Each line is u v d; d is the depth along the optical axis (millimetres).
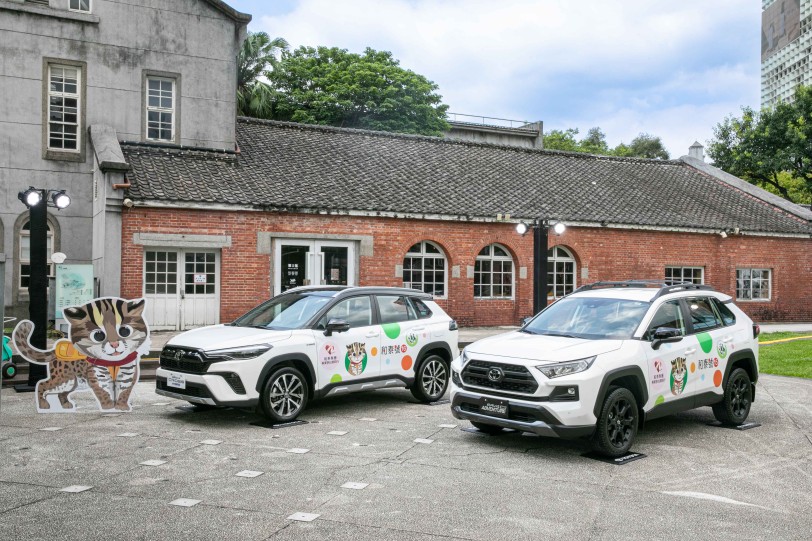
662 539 4711
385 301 9773
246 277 17688
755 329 8898
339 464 6504
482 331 19547
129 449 6988
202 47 19812
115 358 9008
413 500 5445
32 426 8070
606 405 6773
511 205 21188
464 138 47812
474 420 7160
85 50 18516
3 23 17781
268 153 20875
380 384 9406
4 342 11305
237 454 6840
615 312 7828
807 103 32906
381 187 20328
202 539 4566
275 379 8297
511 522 4980
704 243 23766
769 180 35406
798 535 4824
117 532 4680
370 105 34625
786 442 7684
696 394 7852
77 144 18547
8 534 4621
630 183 25953
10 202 17875
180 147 19109
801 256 25438
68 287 15039
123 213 16406
